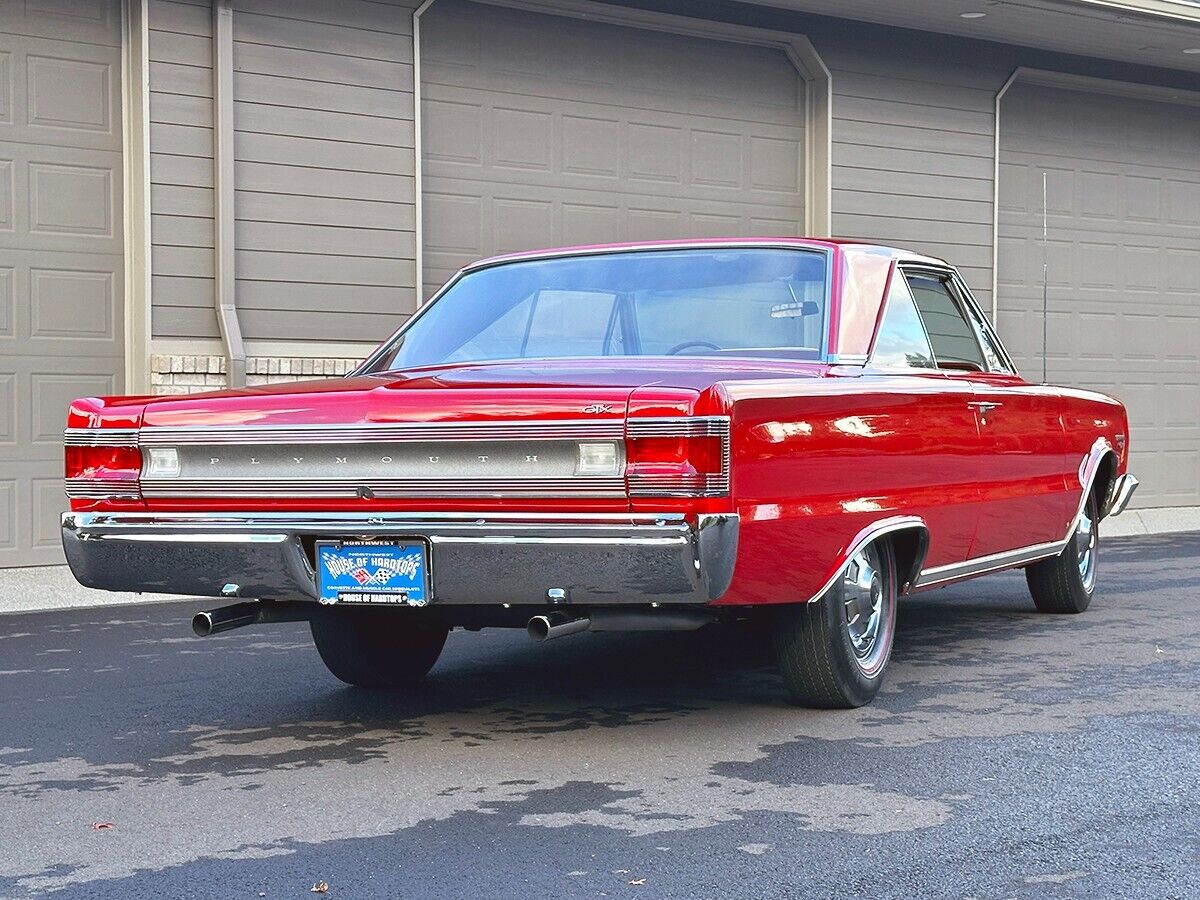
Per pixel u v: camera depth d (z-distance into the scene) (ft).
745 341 17.62
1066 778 14.43
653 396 14.17
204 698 19.10
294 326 35.19
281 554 15.39
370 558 15.17
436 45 37.93
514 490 14.57
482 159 38.70
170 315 33.55
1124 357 50.49
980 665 20.54
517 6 39.01
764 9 42.22
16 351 32.40
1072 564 24.79
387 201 36.45
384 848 12.42
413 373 17.38
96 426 16.35
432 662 19.72
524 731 16.71
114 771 15.25
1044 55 47.78
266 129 34.76
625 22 40.63
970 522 19.47
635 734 16.46
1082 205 49.78
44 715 18.12
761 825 12.93
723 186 42.55
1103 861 11.91
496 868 11.85
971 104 46.52
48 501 32.81
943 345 20.15
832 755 15.38
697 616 15.69
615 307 18.26
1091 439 23.80
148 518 16.12
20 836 12.92
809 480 15.70
